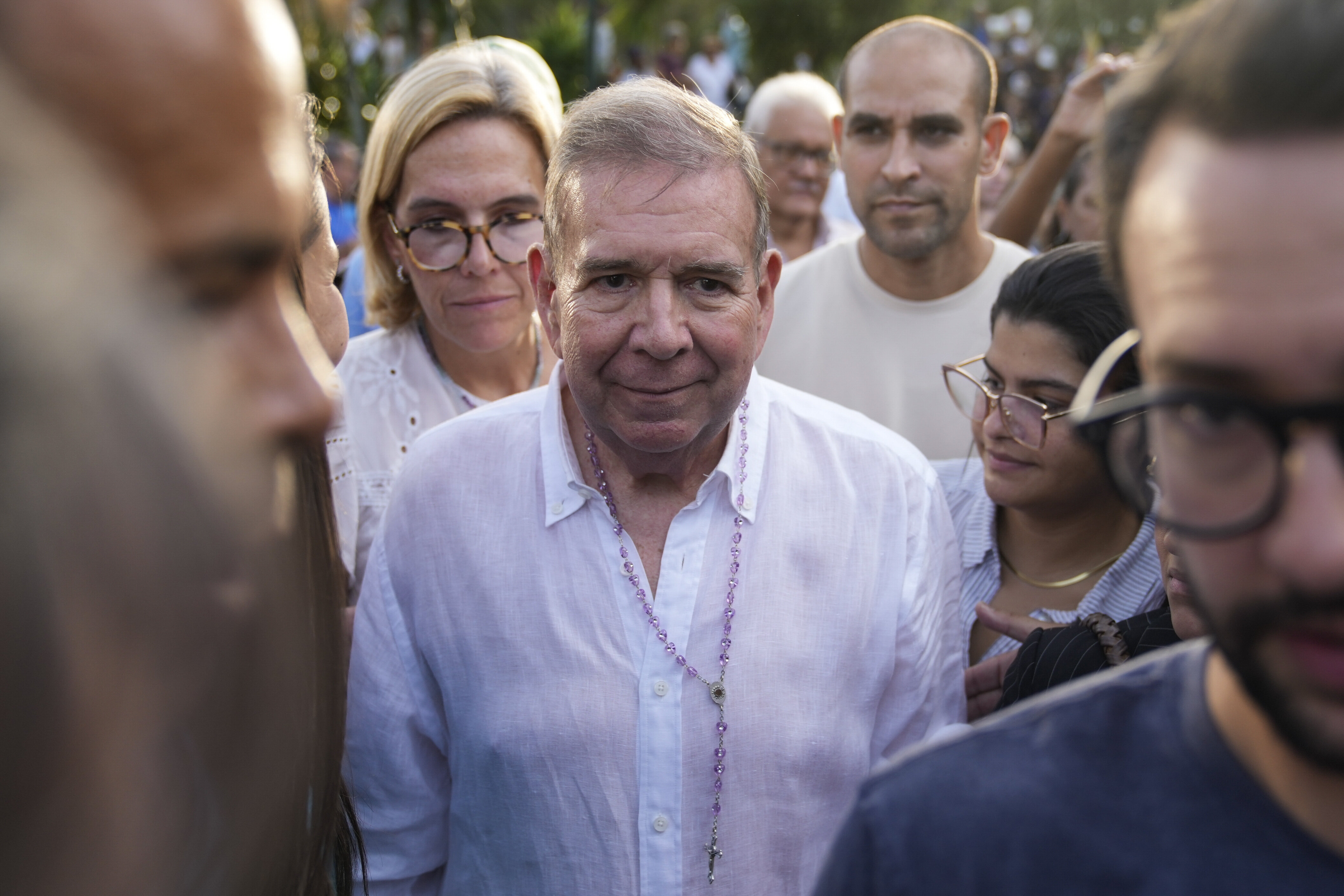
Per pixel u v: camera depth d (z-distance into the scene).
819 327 3.02
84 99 0.41
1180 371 0.63
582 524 1.70
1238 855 0.75
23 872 0.38
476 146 2.39
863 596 1.71
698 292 1.54
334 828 0.94
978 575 2.21
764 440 1.75
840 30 18.27
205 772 0.43
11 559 0.35
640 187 1.50
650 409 1.56
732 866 1.60
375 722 1.76
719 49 18.64
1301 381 0.59
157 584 0.38
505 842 1.64
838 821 1.69
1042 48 14.43
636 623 1.65
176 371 0.38
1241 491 0.61
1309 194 0.57
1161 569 1.84
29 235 0.35
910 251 2.81
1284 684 0.63
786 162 4.60
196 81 0.43
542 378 2.73
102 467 0.35
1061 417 1.92
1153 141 0.67
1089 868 0.79
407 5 9.03
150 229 0.42
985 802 0.83
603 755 1.60
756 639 1.65
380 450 2.45
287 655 0.48
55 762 0.37
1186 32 0.65
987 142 2.96
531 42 13.52
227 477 0.40
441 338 2.58
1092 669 1.64
